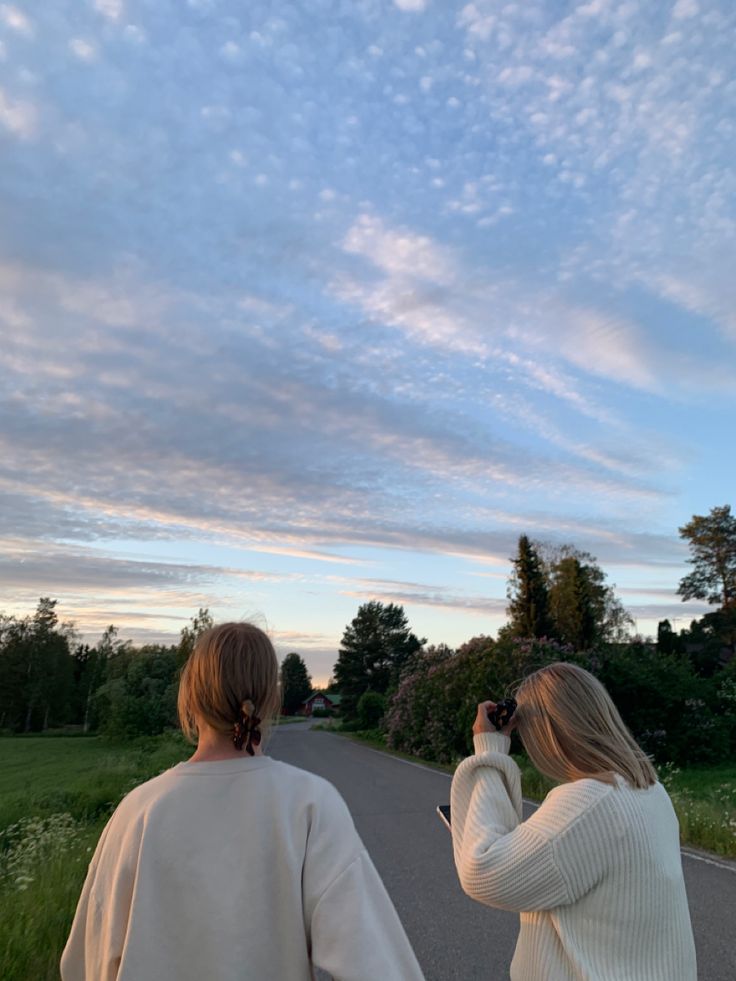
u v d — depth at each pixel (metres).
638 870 1.69
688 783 15.71
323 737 44.91
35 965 4.27
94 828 9.13
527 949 1.79
